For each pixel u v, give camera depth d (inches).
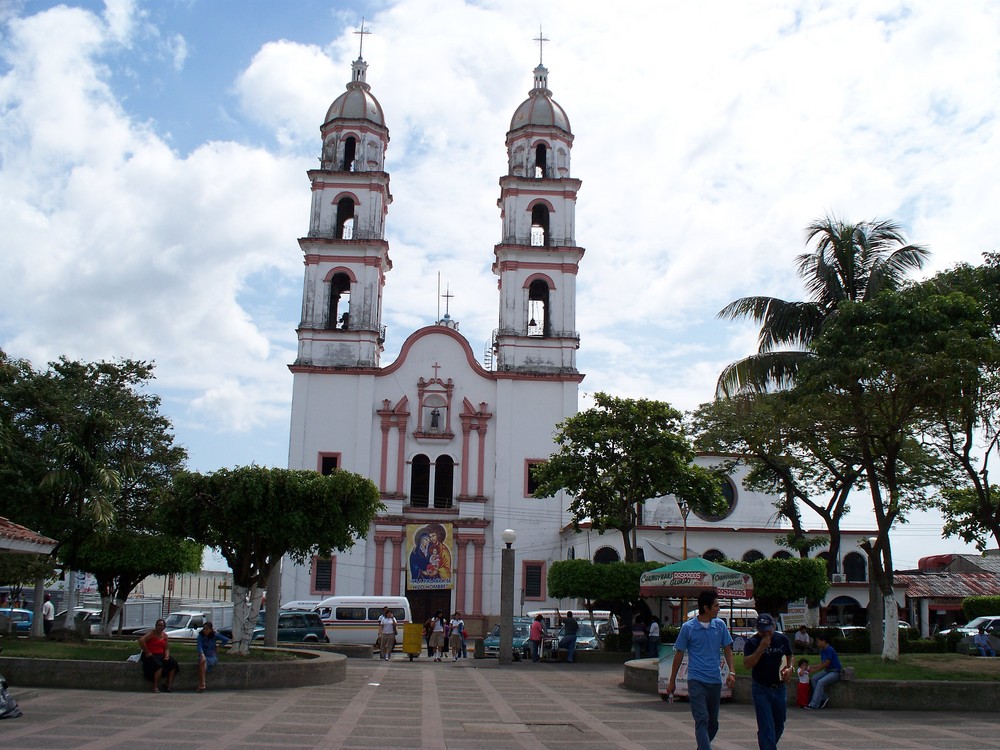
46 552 786.2
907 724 663.8
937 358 850.1
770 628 466.9
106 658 865.5
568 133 2218.3
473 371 2084.2
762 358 1215.6
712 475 1544.0
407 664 1243.2
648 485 1525.6
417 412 2058.3
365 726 613.0
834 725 654.5
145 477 1288.1
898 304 899.4
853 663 879.7
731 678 458.3
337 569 1945.1
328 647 1376.7
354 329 2071.9
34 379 1146.0
